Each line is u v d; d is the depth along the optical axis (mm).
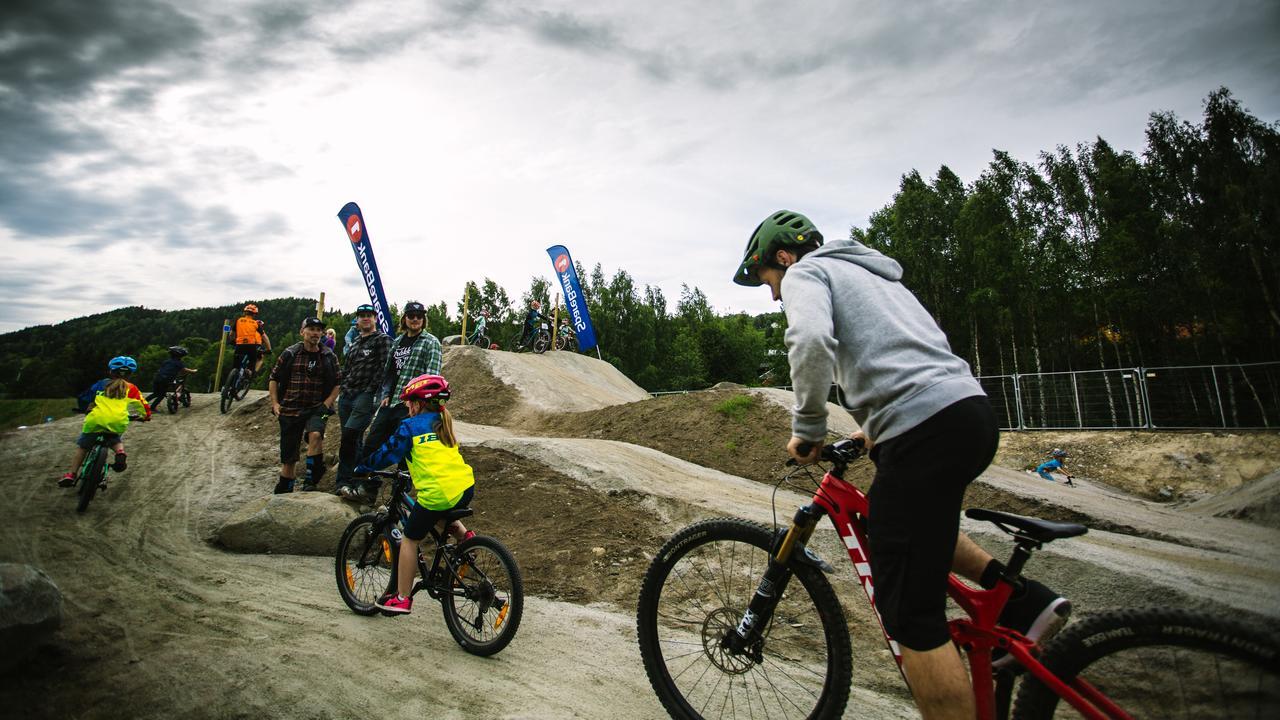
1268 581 3182
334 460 7953
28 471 7414
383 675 2922
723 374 54062
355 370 6184
